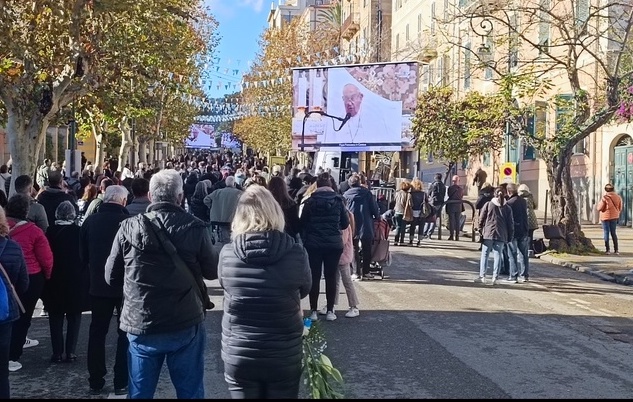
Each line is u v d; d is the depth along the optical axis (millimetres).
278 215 4855
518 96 19688
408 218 20359
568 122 19406
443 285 13656
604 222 19297
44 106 17312
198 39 32281
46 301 7938
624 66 21406
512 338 9461
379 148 30969
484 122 21891
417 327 9922
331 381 6691
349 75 31422
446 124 25656
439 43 25453
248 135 64500
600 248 20328
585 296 13062
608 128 27078
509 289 13516
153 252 5176
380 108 30938
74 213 8039
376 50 46812
